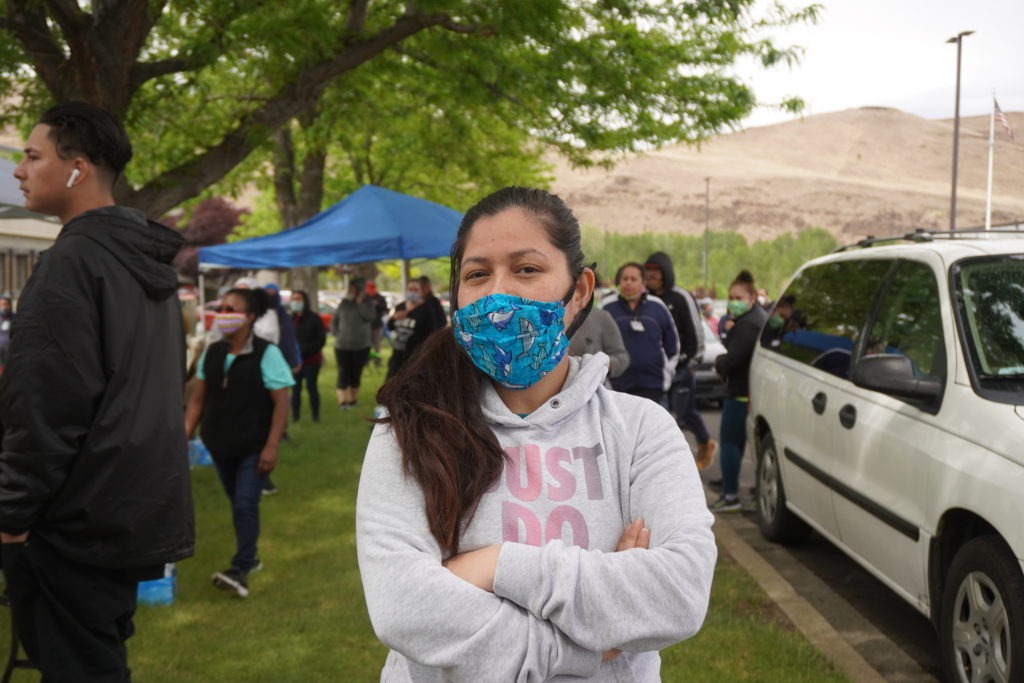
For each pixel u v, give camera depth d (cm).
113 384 234
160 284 248
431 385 145
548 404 147
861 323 485
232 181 1848
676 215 18638
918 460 378
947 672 353
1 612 439
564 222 148
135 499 238
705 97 932
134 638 423
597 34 807
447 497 136
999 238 455
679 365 736
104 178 255
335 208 1155
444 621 128
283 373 495
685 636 131
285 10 594
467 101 915
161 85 788
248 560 489
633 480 148
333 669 388
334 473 825
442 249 1071
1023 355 367
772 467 588
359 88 1025
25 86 684
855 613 473
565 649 129
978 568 331
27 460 222
